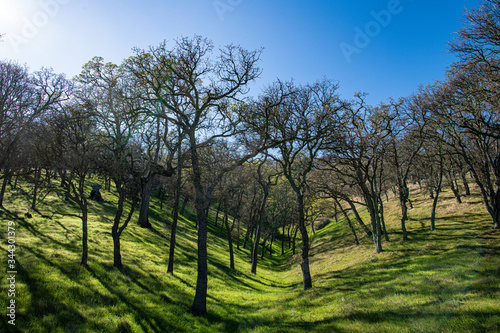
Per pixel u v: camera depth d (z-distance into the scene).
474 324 7.61
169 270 18.92
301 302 14.95
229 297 17.17
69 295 11.06
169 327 10.60
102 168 14.92
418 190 57.69
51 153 15.26
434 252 20.53
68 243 19.41
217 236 48.78
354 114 25.70
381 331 8.18
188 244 32.97
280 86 18.34
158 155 20.09
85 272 14.04
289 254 51.91
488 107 19.33
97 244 20.95
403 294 11.83
